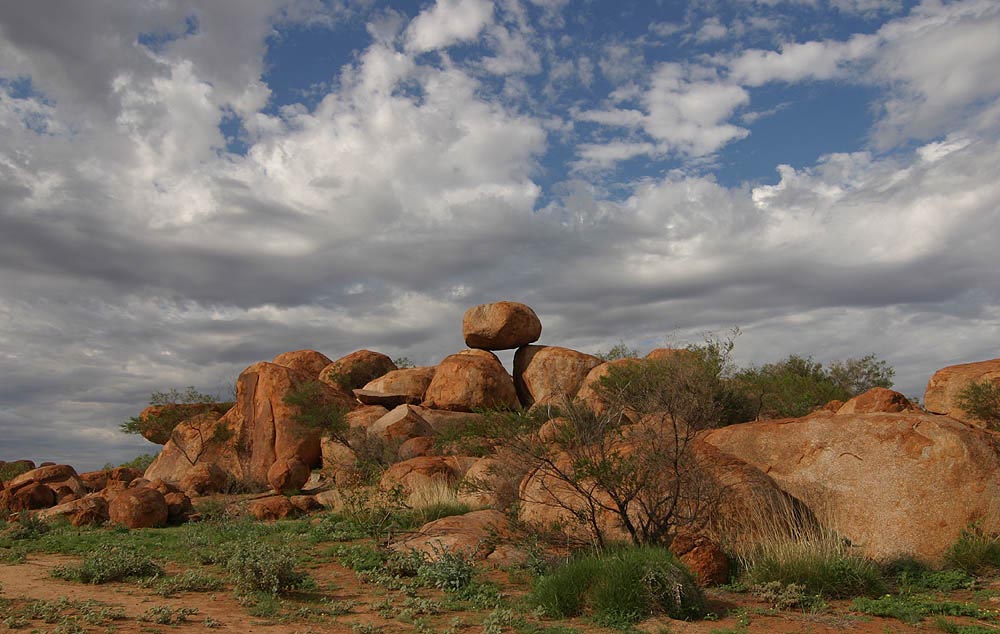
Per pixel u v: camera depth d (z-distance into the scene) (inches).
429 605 339.3
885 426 471.2
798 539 421.7
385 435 1116.5
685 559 399.2
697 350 474.3
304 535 605.6
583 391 1173.7
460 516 541.6
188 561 490.3
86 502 786.8
